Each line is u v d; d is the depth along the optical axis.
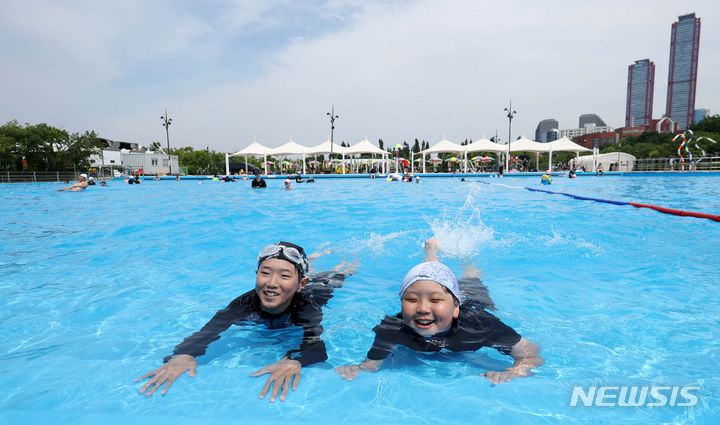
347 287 3.18
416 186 18.58
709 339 2.14
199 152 68.56
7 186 22.59
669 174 26.53
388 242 5.02
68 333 2.30
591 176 27.64
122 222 6.91
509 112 33.22
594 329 2.29
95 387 1.66
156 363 1.91
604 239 5.04
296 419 1.42
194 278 3.48
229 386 1.66
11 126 33.50
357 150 34.62
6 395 1.60
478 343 2.03
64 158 35.72
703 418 1.43
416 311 1.95
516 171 32.44
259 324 2.35
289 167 46.50
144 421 1.41
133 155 46.44
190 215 7.86
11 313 2.63
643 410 1.49
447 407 1.51
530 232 5.58
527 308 2.65
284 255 2.18
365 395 1.59
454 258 4.12
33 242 5.12
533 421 1.42
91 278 3.47
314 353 1.94
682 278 3.32
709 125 64.31
